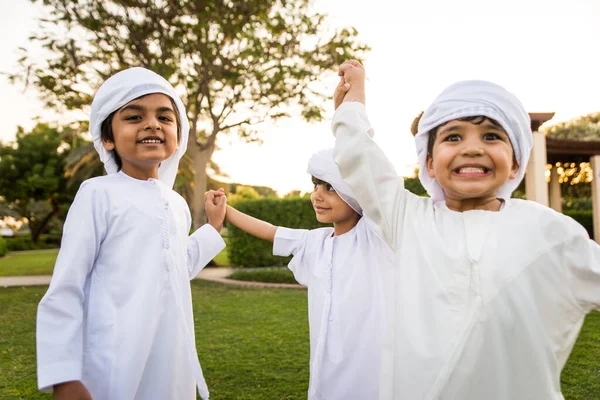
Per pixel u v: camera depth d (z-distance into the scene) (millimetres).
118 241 1694
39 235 34219
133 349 1594
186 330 1726
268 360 4180
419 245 1571
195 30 11625
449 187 1571
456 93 1554
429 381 1422
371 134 1759
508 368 1408
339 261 2148
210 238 2188
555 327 1465
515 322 1419
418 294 1515
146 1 11562
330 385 2021
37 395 3518
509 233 1508
